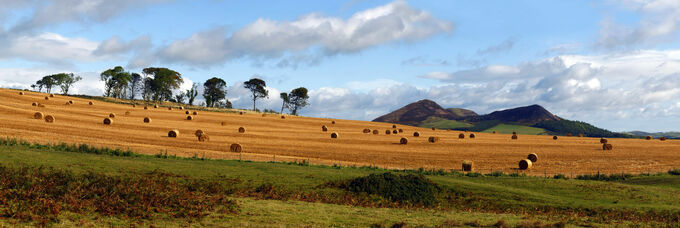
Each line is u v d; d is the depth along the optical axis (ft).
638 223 71.82
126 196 67.31
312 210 70.64
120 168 103.81
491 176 127.95
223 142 194.39
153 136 198.80
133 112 329.72
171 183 89.56
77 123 225.35
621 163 172.96
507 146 234.99
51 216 53.11
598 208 87.92
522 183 115.24
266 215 63.31
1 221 49.11
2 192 61.67
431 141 246.06
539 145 245.45
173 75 526.57
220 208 66.13
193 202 68.69
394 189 97.55
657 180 127.34
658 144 265.34
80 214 55.98
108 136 184.44
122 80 502.38
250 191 91.91
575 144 257.96
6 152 106.42
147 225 53.47
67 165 100.63
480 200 95.14
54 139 157.89
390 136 281.74
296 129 304.30
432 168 150.82
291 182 103.24
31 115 238.89
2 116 218.18
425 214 73.92
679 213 82.74
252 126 301.63
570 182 116.16
